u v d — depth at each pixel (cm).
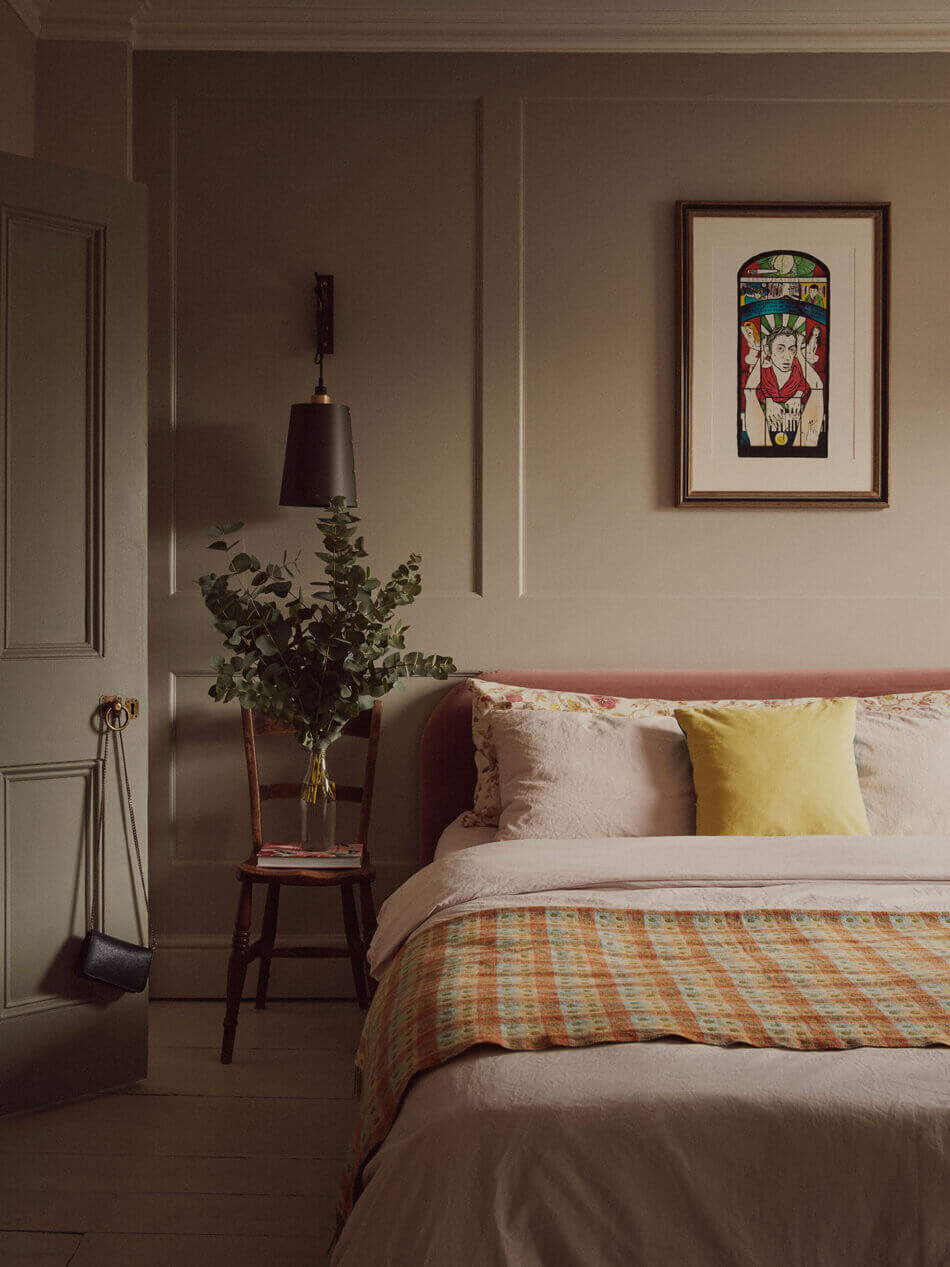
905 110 373
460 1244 154
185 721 376
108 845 302
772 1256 154
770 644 377
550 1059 173
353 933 340
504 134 371
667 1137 158
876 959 212
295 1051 331
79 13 360
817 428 375
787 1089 162
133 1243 230
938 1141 156
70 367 294
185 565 374
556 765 309
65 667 294
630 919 236
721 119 372
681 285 371
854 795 298
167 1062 322
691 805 305
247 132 372
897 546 378
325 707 336
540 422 375
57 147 364
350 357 374
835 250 372
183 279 373
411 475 375
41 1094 292
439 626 375
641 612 376
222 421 373
